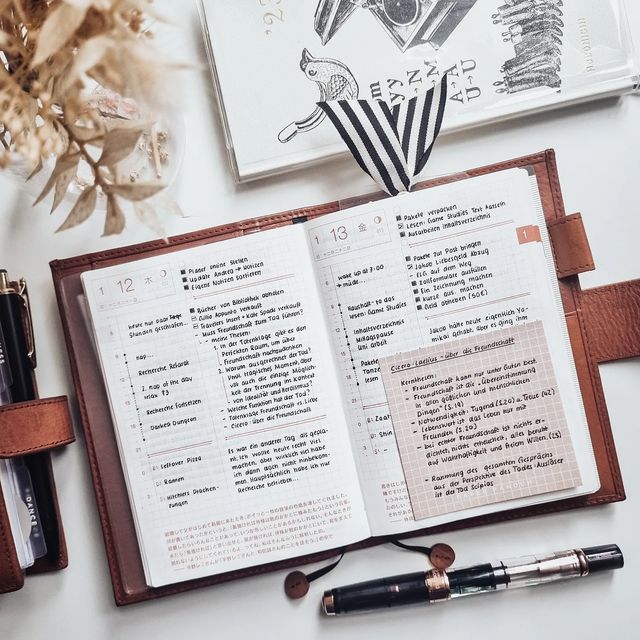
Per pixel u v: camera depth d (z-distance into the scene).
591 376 0.52
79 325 0.53
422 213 0.51
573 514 0.54
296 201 0.55
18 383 0.51
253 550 0.51
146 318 0.52
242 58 0.53
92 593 0.54
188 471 0.52
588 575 0.54
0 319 0.51
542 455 0.51
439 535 0.54
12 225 0.55
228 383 0.52
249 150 0.53
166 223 0.55
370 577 0.54
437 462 0.51
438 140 0.55
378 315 0.51
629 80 0.53
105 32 0.38
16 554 0.47
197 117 0.55
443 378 0.51
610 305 0.54
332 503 0.51
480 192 0.50
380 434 0.51
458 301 0.51
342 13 0.53
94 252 0.54
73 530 0.54
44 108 0.40
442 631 0.54
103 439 0.53
